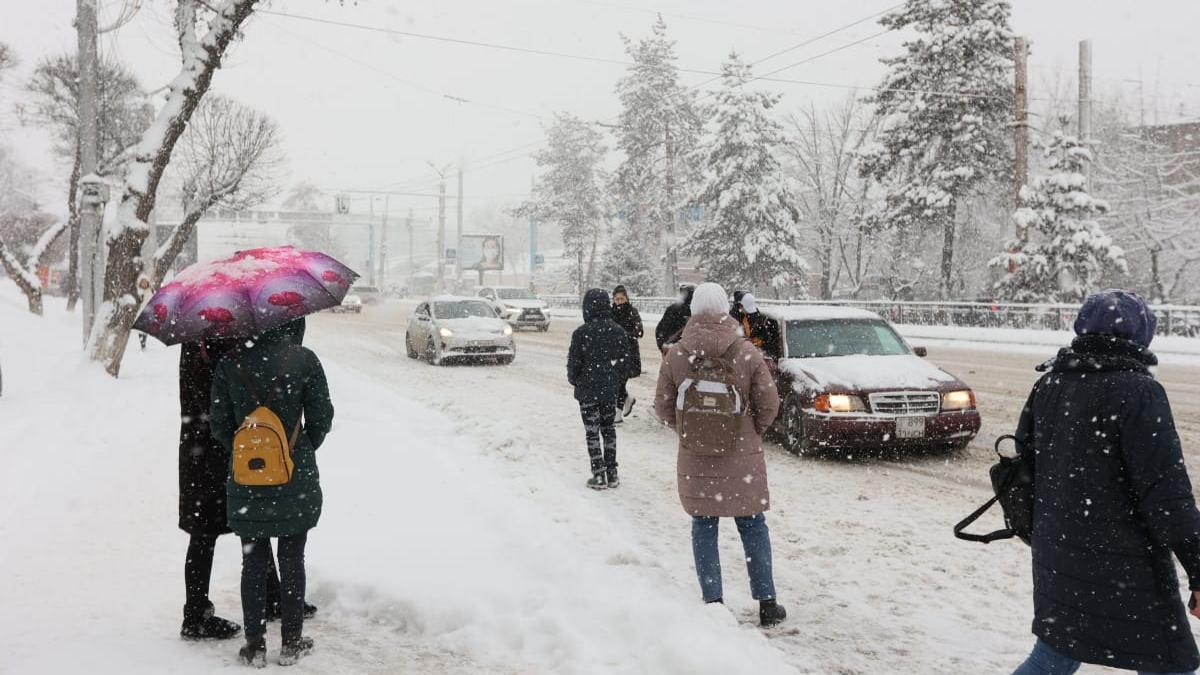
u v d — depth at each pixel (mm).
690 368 4699
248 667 4039
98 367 14602
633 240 54812
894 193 38219
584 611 4512
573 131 66562
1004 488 3332
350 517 6406
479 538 5836
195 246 44688
